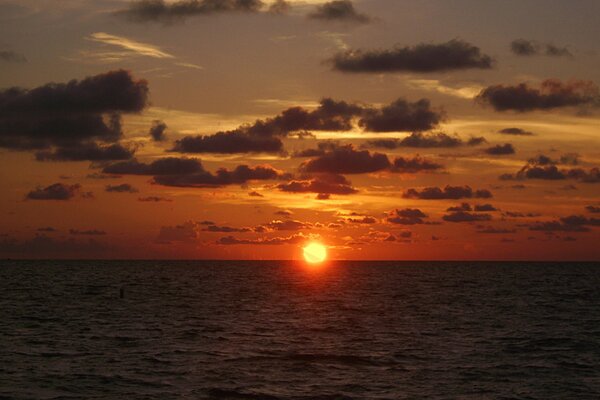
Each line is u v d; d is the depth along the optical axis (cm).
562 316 7800
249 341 5478
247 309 8406
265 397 3591
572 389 3828
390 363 4528
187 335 5809
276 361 4562
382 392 3716
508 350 5103
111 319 7094
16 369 4191
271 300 10031
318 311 8188
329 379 4019
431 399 3572
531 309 8694
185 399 3534
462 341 5569
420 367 4397
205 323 6750
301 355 4797
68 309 8238
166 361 4528
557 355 4891
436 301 10025
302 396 3616
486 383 3950
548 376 4159
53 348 5009
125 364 4409
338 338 5703
